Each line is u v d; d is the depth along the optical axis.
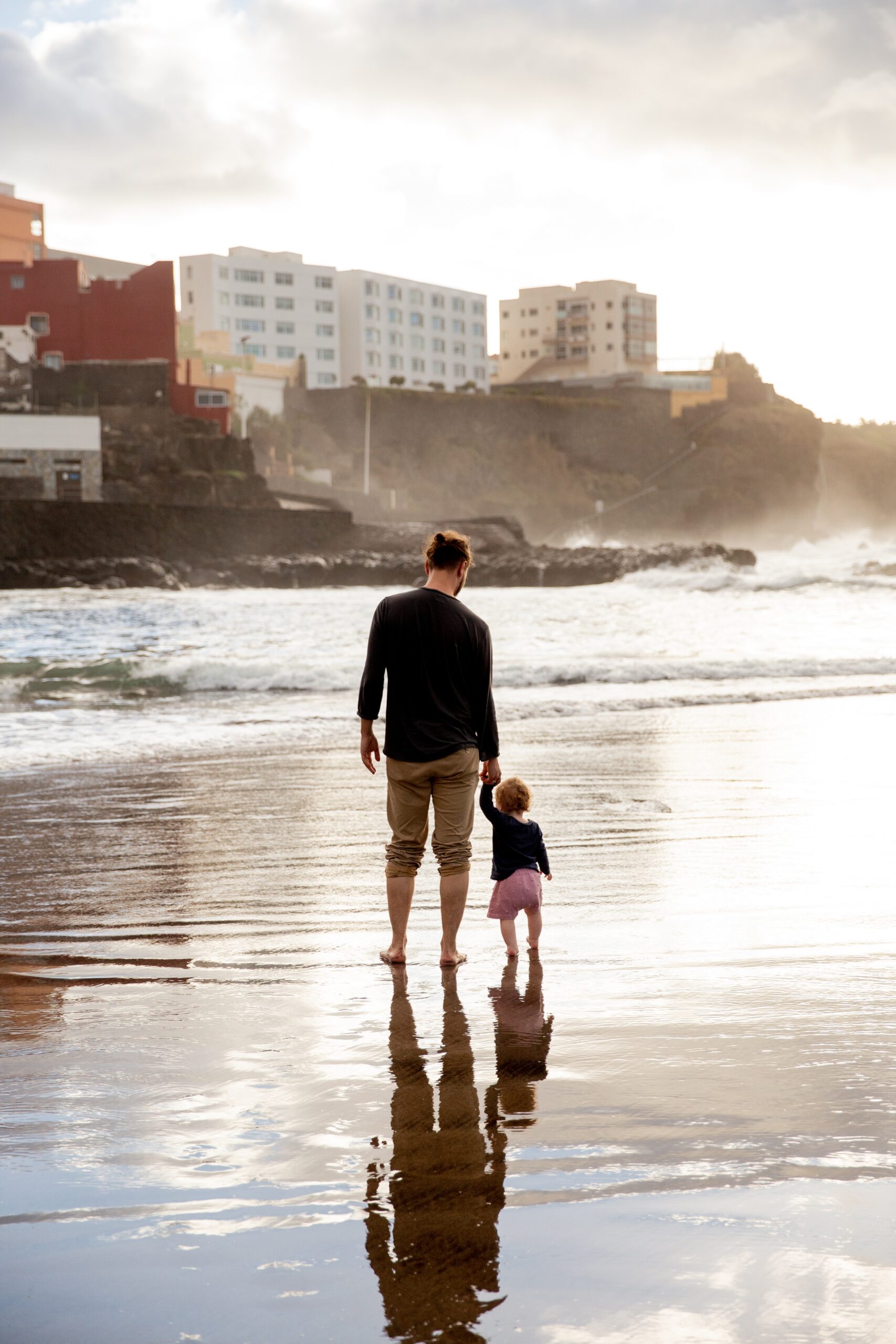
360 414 106.19
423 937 4.83
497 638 26.75
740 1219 2.19
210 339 109.44
